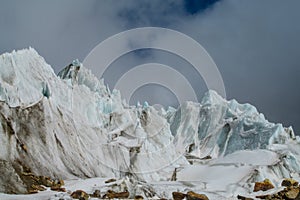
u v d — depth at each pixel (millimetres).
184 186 62344
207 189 62000
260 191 59219
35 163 58719
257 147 115688
